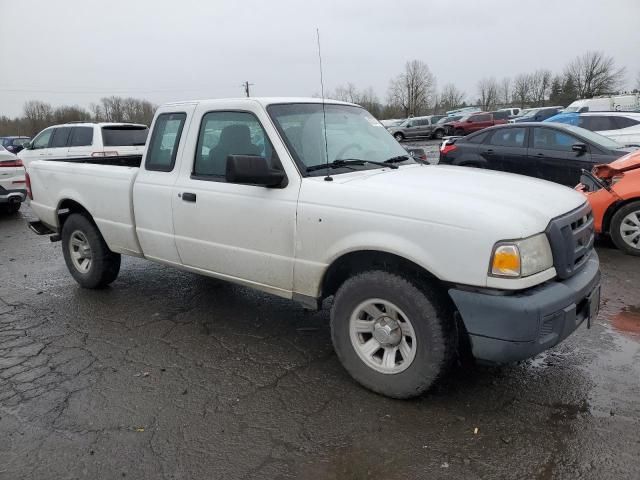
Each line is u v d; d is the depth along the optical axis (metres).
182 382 3.58
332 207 3.28
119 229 4.82
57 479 2.65
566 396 3.28
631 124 11.76
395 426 3.01
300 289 3.58
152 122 4.53
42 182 5.64
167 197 4.27
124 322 4.65
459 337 3.55
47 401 3.37
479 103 78.31
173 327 4.52
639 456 2.69
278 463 2.73
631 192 6.21
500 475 2.59
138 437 2.97
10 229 9.37
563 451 2.75
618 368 3.62
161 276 5.94
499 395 3.30
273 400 3.33
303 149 3.66
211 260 4.10
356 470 2.66
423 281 3.07
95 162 5.91
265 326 4.51
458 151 10.39
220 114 4.00
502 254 2.73
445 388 3.39
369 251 3.21
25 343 4.26
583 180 6.88
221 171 3.97
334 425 3.04
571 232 3.04
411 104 64.62
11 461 2.79
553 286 2.90
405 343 3.17
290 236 3.51
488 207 2.87
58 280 5.98
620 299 4.94
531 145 9.31
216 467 2.71
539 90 74.62
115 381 3.61
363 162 3.85
